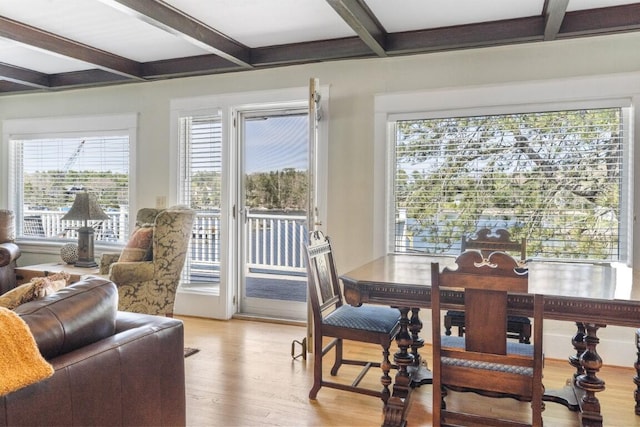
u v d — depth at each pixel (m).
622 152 2.97
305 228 3.90
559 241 3.10
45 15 2.92
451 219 3.34
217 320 3.95
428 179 3.40
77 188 4.64
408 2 2.72
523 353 1.90
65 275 1.74
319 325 2.39
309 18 3.01
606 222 3.00
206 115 4.05
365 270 2.44
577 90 3.01
